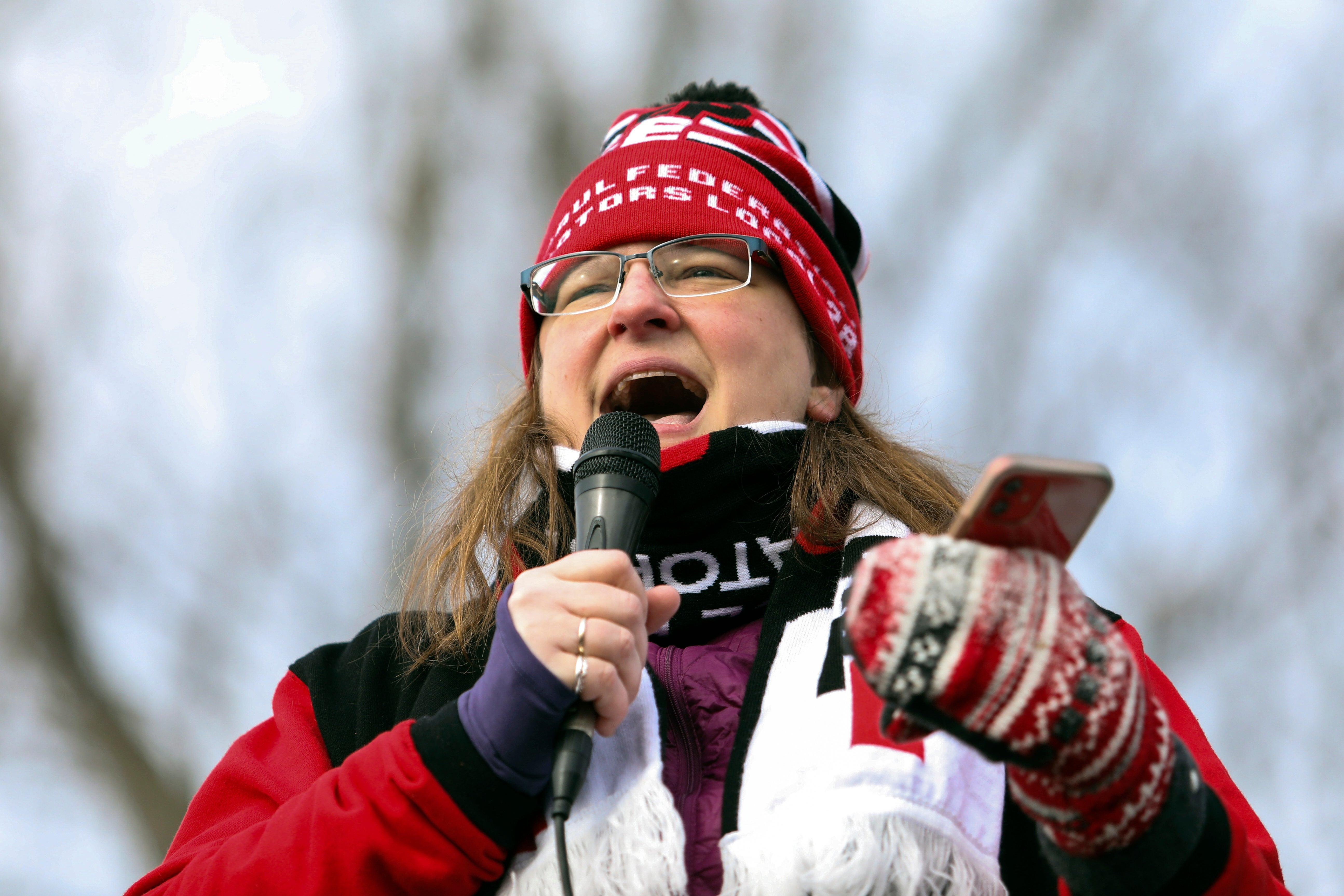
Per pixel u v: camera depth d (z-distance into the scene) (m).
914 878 5.16
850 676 5.83
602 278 7.88
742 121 8.78
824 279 8.27
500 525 7.73
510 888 5.41
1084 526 4.34
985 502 4.19
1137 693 4.34
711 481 7.06
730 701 6.07
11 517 24.80
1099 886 4.60
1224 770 6.06
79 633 24.23
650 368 7.50
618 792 5.55
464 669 6.69
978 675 4.16
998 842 5.54
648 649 6.44
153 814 22.92
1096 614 4.40
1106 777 4.34
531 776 5.30
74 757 23.31
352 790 5.44
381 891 5.27
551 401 7.85
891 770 5.40
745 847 5.28
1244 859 4.73
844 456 7.52
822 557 6.84
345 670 7.06
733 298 7.67
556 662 5.25
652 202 7.91
